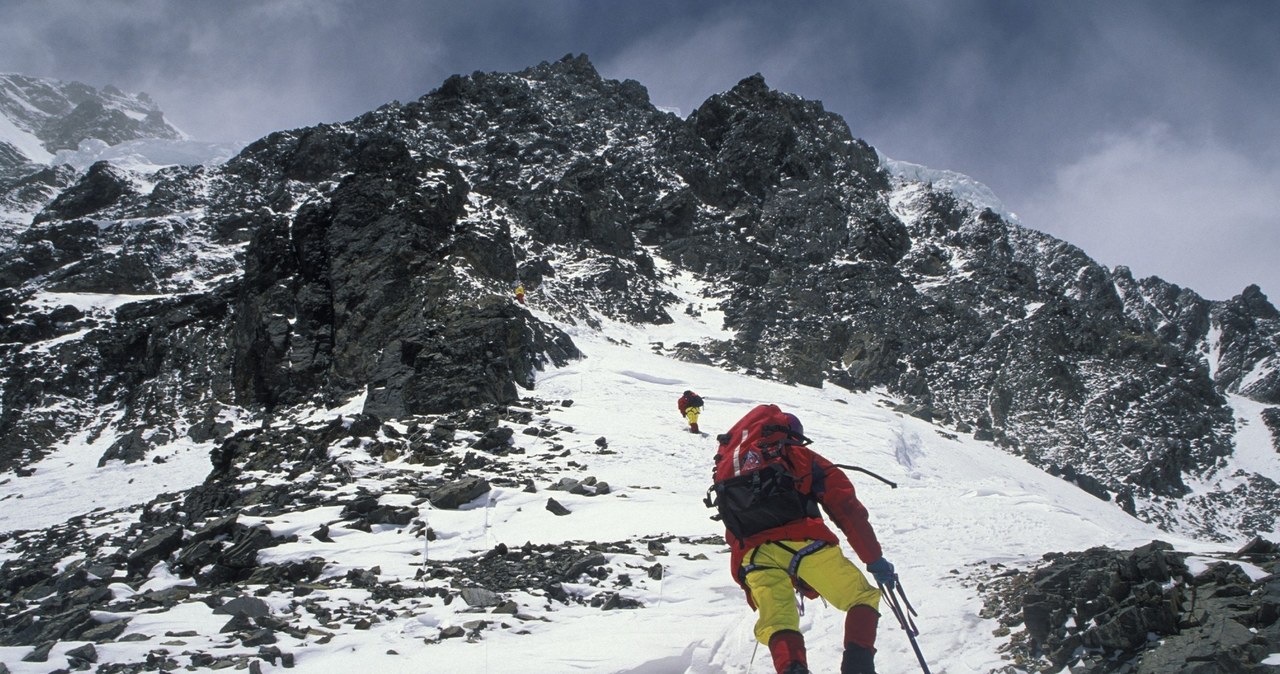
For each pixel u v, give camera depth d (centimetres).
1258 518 5022
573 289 4959
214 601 849
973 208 8431
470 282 3766
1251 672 440
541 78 8988
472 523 1407
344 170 6956
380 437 2441
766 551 416
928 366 5769
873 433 3366
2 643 780
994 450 4475
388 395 3155
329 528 1337
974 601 650
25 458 4078
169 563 1334
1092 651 518
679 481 2062
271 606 800
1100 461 5194
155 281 5669
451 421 2683
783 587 410
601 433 2650
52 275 5709
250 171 7062
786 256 6625
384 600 838
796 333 5288
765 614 404
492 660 586
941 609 635
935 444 3866
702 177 7188
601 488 1752
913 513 1299
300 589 880
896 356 5588
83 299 5356
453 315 3484
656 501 1636
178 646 656
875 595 401
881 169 9525
